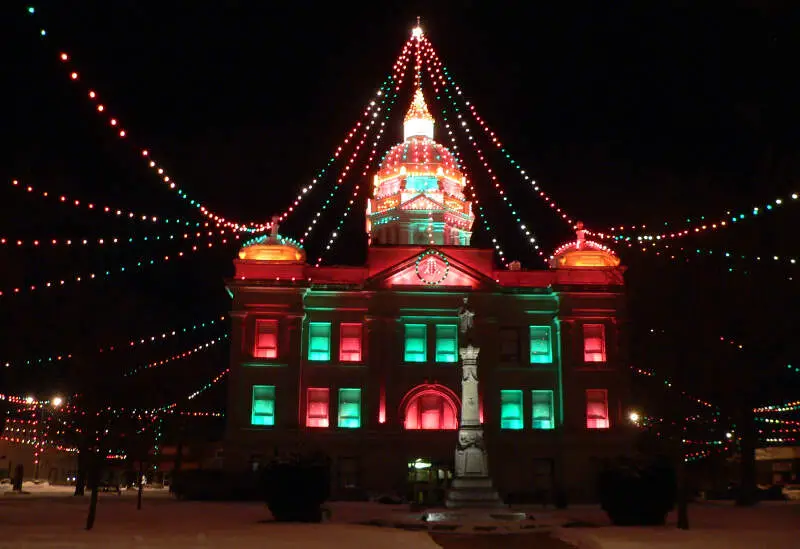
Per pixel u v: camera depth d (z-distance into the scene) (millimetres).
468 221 68125
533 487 52781
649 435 32438
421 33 60188
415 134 71625
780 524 28641
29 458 81125
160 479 80875
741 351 44562
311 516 29469
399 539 23141
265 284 53438
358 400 53594
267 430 51625
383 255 56031
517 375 54719
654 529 26703
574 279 56062
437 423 53719
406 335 54906
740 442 45406
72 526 25750
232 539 21969
